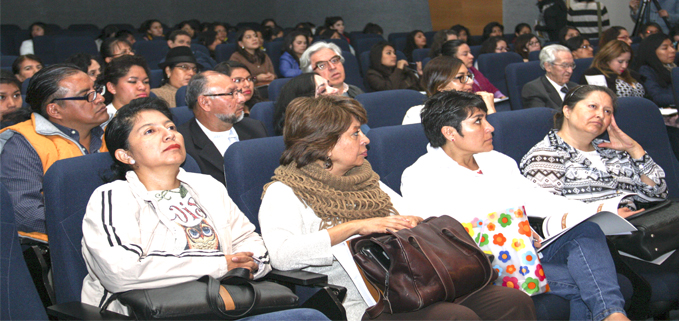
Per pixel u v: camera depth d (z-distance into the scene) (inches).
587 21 304.7
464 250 61.3
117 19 401.4
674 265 76.7
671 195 98.7
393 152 82.7
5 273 48.6
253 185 71.6
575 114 86.6
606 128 91.4
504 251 68.9
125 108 63.5
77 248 59.8
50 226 59.5
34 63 161.3
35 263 63.5
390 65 203.8
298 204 67.2
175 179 65.4
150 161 61.6
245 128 103.2
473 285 60.1
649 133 99.6
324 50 133.5
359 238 60.0
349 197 68.4
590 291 68.2
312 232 67.3
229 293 52.9
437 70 115.6
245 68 133.4
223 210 65.7
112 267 54.0
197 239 62.6
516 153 91.2
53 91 79.0
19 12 365.4
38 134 77.9
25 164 75.2
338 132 66.8
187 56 151.6
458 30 327.6
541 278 68.4
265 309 54.1
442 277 57.2
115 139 62.3
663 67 159.0
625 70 155.1
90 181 62.3
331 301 57.5
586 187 86.4
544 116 94.7
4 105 109.5
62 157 78.6
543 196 81.9
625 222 73.2
